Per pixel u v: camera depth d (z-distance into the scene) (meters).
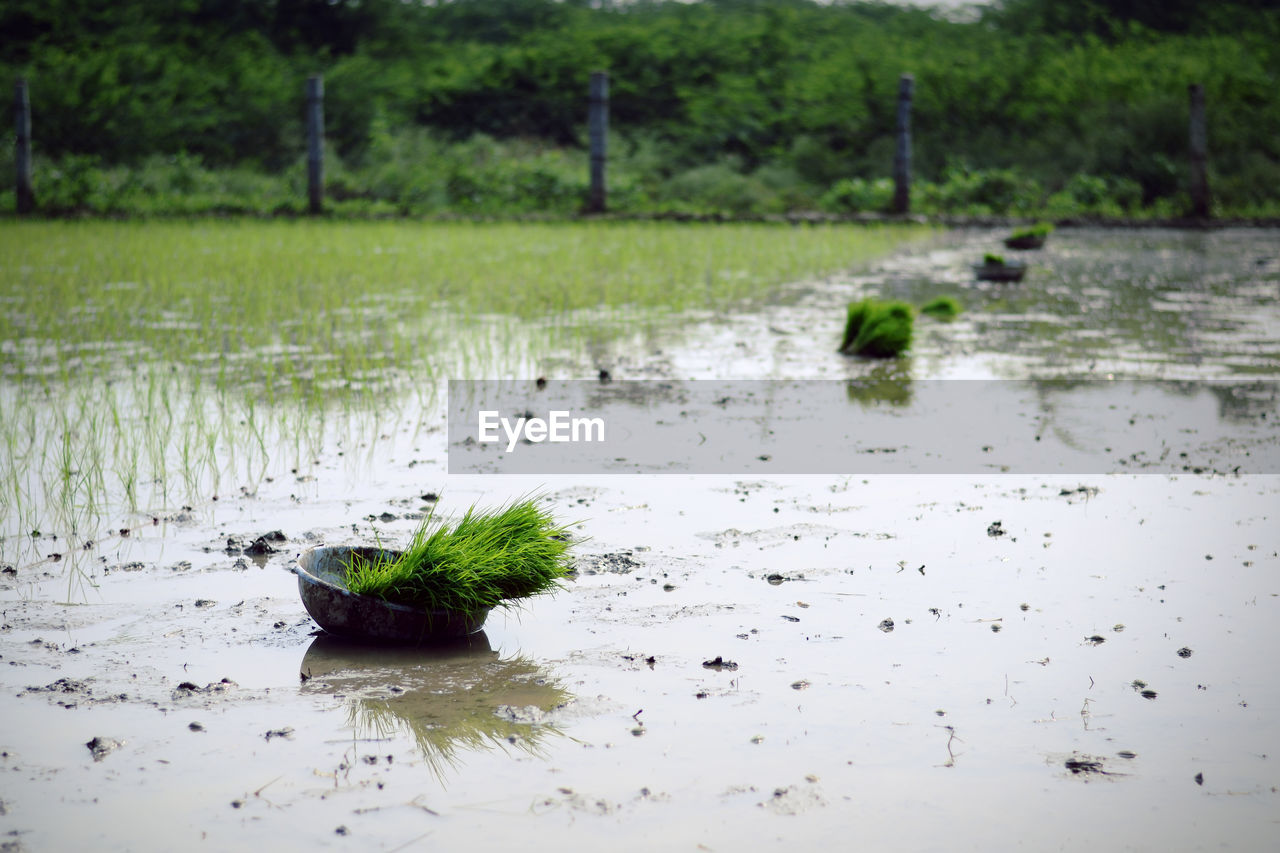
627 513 5.44
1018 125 34.81
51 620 4.11
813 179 34.12
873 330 9.94
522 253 19.12
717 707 3.41
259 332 11.06
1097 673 3.66
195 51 38.75
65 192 28.36
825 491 5.80
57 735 3.24
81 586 4.46
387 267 16.67
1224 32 42.09
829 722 3.31
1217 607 4.22
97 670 3.69
